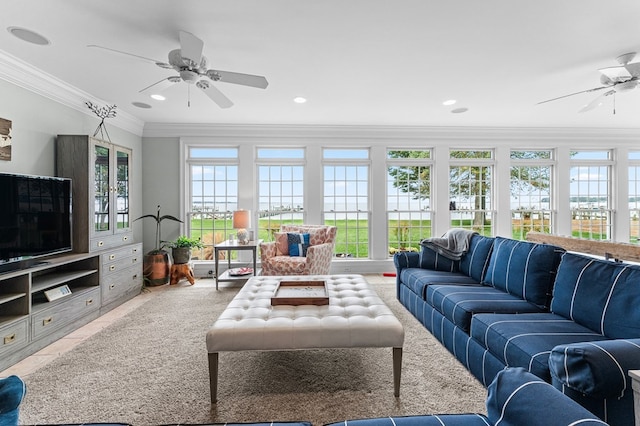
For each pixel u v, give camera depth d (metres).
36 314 2.31
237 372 1.97
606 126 4.88
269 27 2.10
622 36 2.22
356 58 2.56
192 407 1.64
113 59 2.54
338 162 4.97
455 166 5.11
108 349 2.30
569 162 5.08
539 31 2.16
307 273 3.72
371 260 4.95
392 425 0.95
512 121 4.56
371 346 1.71
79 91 3.24
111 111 3.77
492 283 2.54
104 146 3.32
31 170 2.82
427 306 2.64
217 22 2.03
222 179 4.89
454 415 1.01
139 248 3.81
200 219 4.87
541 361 1.35
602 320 1.54
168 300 3.53
